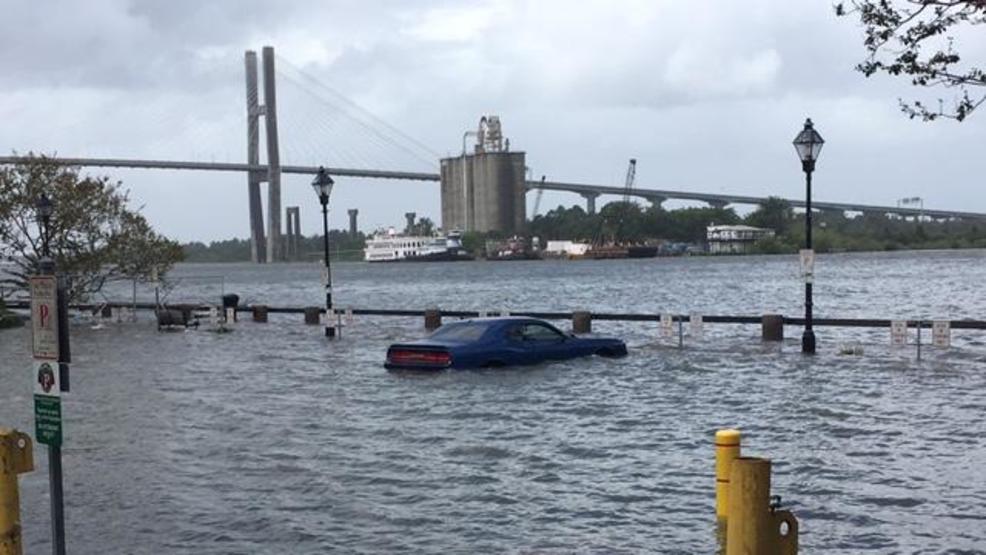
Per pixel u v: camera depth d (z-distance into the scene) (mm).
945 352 26922
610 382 21109
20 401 19953
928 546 9406
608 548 9523
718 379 21531
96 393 20797
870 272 113750
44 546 9844
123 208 53438
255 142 150000
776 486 11711
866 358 25688
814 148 27125
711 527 10148
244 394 20375
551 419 16562
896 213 199125
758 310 52125
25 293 60656
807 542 9570
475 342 23547
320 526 10391
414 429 15773
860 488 11602
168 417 17406
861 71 7023
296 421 16766
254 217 162750
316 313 43125
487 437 15016
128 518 10789
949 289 71062
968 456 13273
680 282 99250
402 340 33438
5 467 7188
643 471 12664
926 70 6852
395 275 154750
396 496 11555
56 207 47031
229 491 11898
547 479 12305
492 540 9836
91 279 49656
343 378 22750
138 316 50656
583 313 33969
